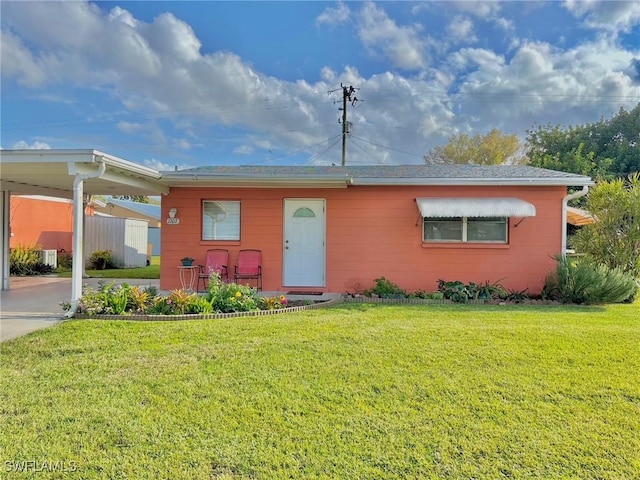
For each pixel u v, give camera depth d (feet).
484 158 164.04
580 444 12.75
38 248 67.36
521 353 21.33
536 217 42.22
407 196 43.14
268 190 44.27
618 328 26.58
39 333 24.95
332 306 36.01
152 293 35.22
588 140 127.95
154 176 38.24
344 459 11.90
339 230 43.75
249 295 34.40
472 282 41.65
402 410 14.94
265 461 11.76
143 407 15.01
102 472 11.21
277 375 18.24
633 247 41.04
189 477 11.02
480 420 14.24
